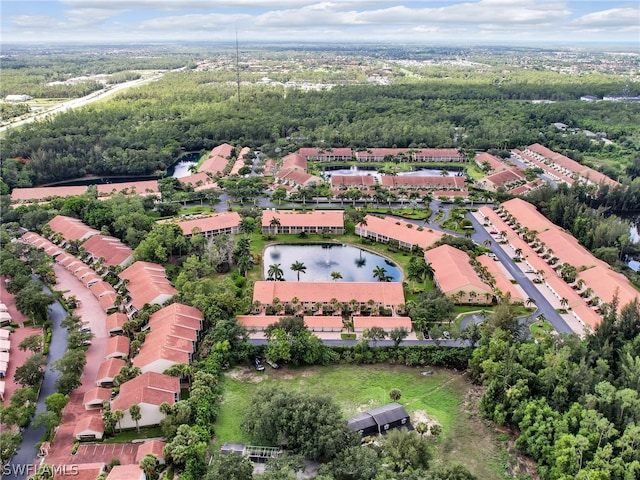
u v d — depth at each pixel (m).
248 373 164.50
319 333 184.50
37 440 134.12
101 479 116.81
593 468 119.44
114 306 195.38
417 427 135.62
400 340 173.88
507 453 135.50
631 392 132.38
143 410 137.38
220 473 113.94
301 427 128.88
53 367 151.75
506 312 171.88
